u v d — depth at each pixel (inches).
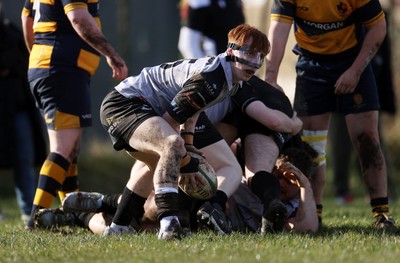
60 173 964.6
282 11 968.3
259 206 889.5
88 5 987.9
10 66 1298.0
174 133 760.3
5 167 1321.4
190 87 751.1
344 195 1660.9
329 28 973.2
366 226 947.3
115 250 700.0
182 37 1520.7
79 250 706.2
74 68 970.7
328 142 2154.3
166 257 647.1
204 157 804.6
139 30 3095.5
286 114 912.9
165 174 750.5
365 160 982.4
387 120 2368.4
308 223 866.8
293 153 904.9
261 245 713.6
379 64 1472.7
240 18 1524.4
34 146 1346.0
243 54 756.6
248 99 905.5
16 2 2728.8
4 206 1695.4
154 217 862.5
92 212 933.8
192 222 869.8
